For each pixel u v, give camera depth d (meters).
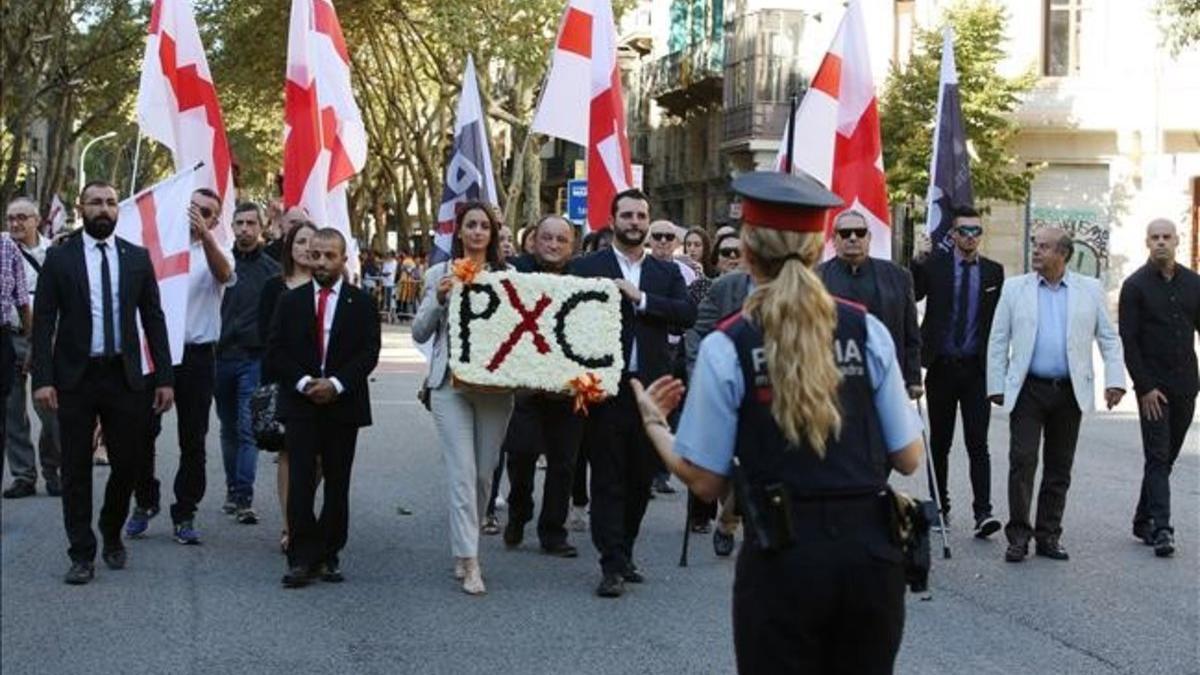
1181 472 13.66
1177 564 9.45
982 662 7.07
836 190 11.10
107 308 8.46
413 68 46.41
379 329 8.67
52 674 6.68
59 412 8.42
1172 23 29.23
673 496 12.13
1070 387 9.57
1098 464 14.12
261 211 11.94
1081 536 10.42
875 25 36.72
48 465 11.47
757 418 4.12
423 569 9.07
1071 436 9.68
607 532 8.44
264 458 14.00
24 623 7.59
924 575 4.18
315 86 13.45
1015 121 34.41
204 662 6.92
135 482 8.90
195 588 8.45
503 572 9.03
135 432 8.63
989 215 34.38
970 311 10.34
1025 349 9.58
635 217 8.80
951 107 11.40
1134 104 34.28
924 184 31.03
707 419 4.15
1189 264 34.38
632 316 8.69
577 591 8.54
